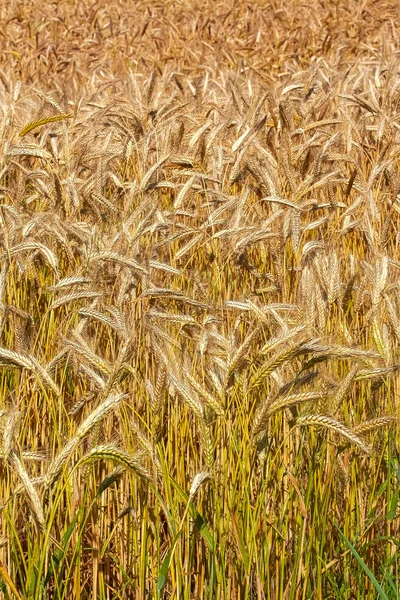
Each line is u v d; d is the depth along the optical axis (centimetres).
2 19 2523
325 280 528
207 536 405
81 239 608
